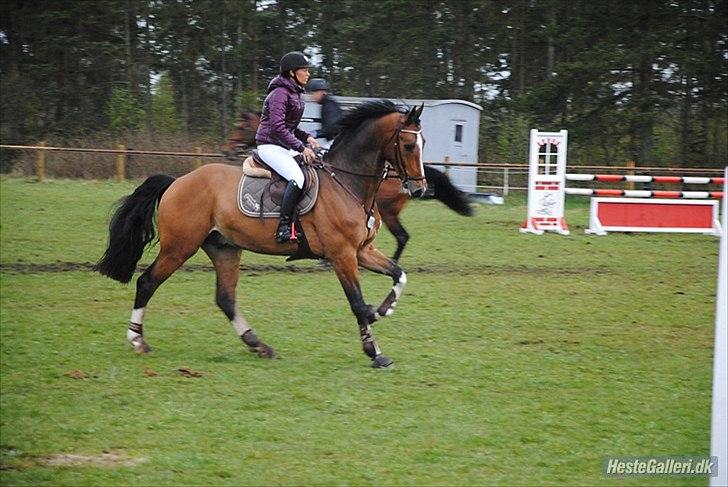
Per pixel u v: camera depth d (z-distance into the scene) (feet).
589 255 57.67
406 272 49.19
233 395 25.21
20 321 34.58
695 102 123.85
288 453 20.67
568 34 119.34
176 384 26.22
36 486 18.60
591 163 127.85
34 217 68.69
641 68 115.85
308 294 41.88
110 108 140.97
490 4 143.54
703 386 27.07
